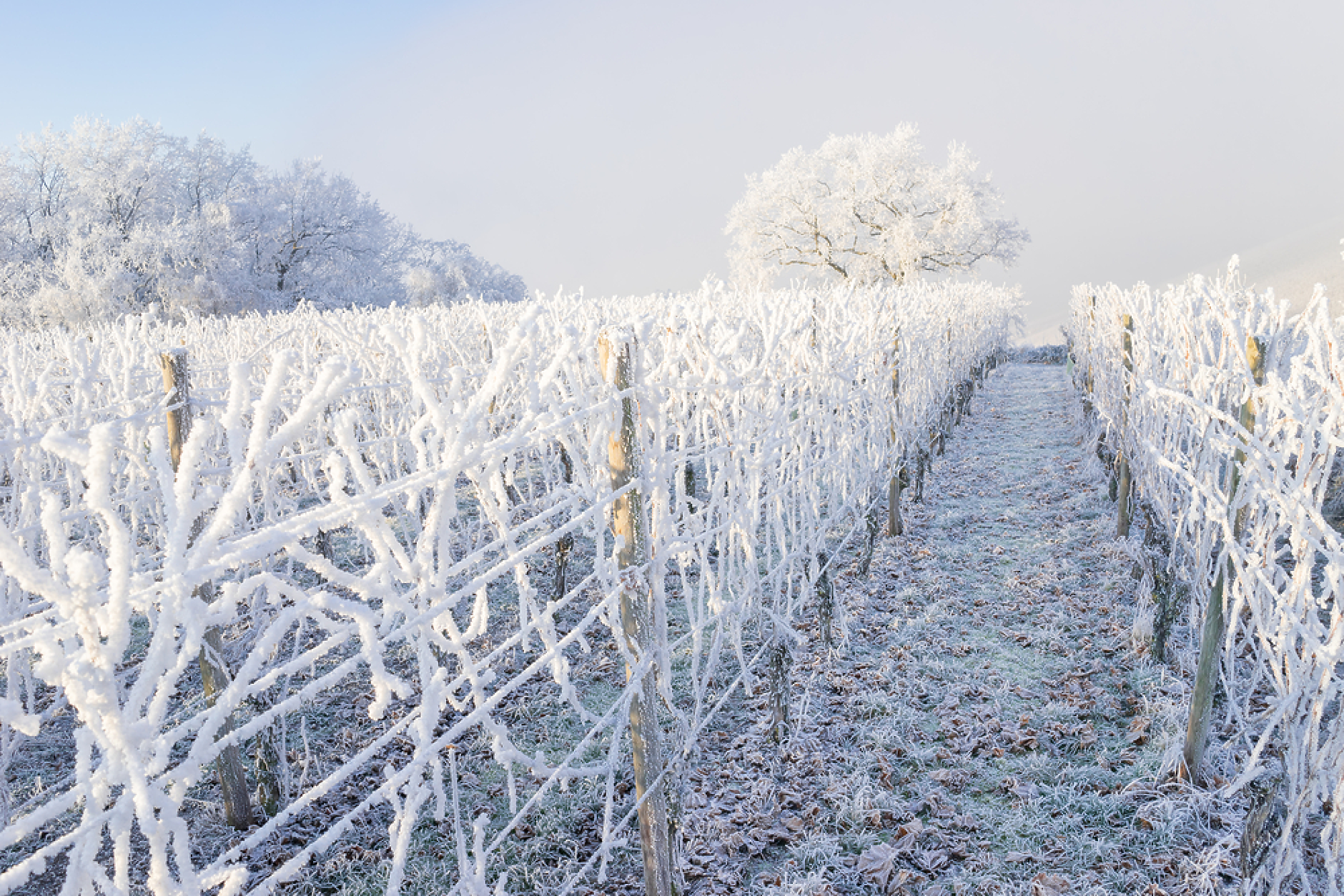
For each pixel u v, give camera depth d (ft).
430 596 5.74
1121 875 10.12
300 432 4.27
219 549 4.28
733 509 12.63
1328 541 8.27
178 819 3.92
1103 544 22.43
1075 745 13.16
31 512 10.18
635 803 11.83
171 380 10.16
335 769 12.67
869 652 16.92
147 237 99.40
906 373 26.96
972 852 10.80
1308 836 10.44
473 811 11.78
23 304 95.81
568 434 10.03
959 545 23.81
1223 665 14.26
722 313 25.88
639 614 8.63
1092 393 33.50
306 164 131.85
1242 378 11.85
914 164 128.06
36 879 10.24
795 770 12.64
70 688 3.40
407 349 5.90
